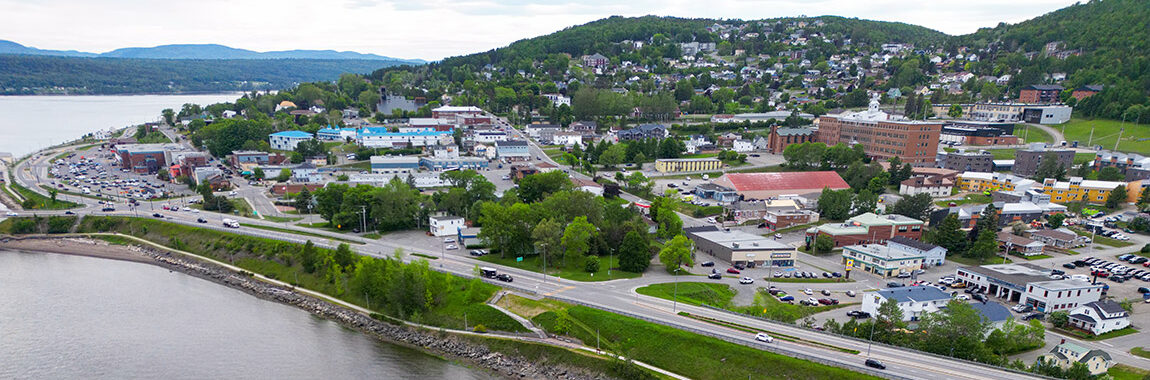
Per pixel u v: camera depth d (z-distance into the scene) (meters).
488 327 116.06
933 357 90.81
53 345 112.44
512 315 117.19
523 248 148.62
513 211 149.12
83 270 158.38
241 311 131.12
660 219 176.50
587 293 123.69
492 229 147.38
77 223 191.38
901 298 112.81
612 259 150.62
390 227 177.50
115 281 149.88
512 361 106.88
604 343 106.00
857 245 158.25
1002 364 90.00
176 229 179.00
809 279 140.75
